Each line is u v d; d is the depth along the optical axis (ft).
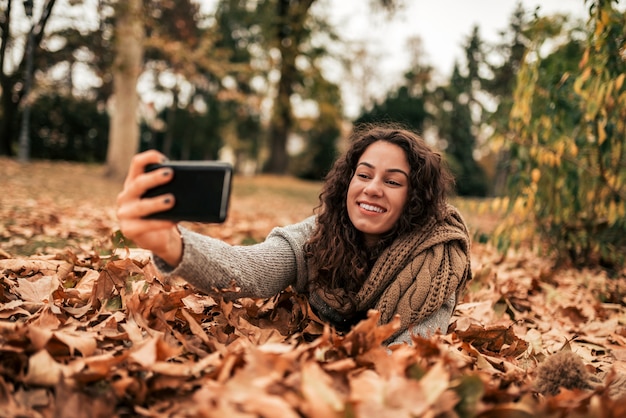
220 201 4.24
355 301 6.05
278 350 4.42
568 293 11.09
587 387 4.75
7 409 3.61
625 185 12.74
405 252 5.84
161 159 4.41
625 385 4.88
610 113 11.19
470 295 9.91
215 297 5.54
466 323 7.57
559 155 11.95
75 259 8.39
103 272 6.53
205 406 3.47
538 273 13.03
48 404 3.87
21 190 24.22
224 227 17.37
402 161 5.94
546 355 6.90
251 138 98.02
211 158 91.91
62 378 3.80
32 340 4.30
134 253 8.52
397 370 4.19
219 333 5.58
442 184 6.17
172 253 4.72
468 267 6.31
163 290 6.60
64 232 13.06
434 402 3.76
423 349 4.79
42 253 10.13
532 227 13.09
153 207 4.22
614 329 8.48
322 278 6.16
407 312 5.70
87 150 63.57
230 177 4.27
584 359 6.75
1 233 12.16
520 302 10.01
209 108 83.20
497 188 46.14
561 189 12.88
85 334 4.96
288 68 61.21
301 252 6.18
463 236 6.08
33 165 40.91
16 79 43.65
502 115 13.62
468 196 65.62
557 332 8.22
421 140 6.26
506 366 5.62
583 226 13.52
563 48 15.31
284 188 50.62
